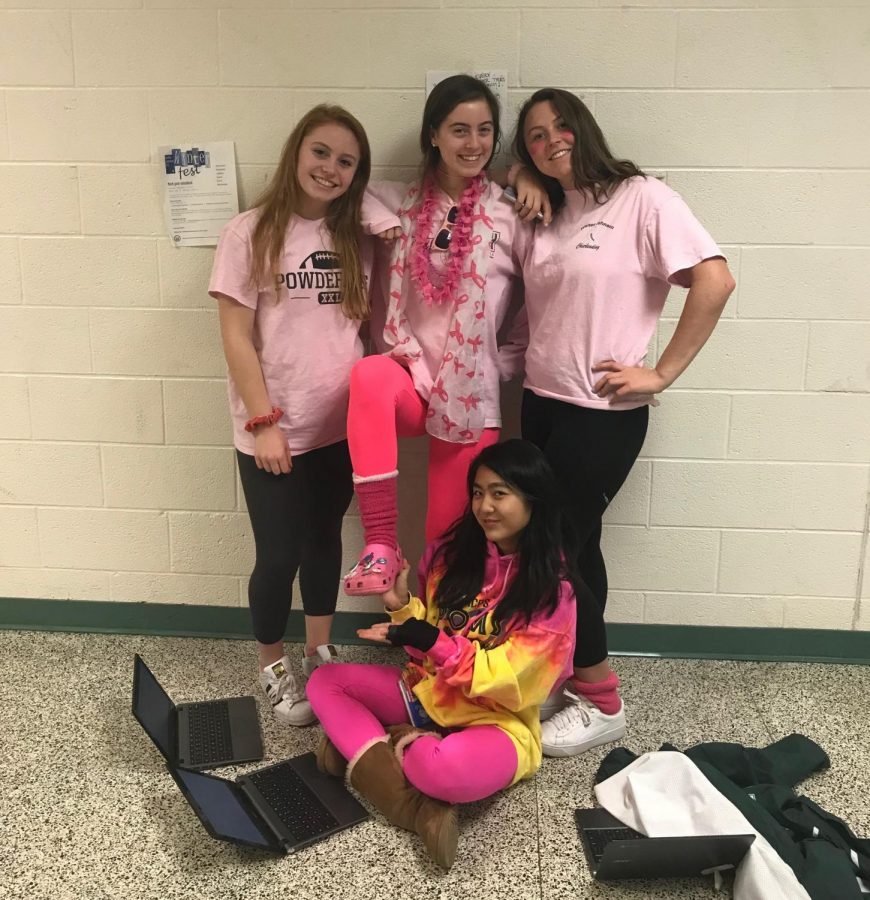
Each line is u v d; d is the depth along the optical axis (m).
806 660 2.47
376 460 1.88
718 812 1.68
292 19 2.16
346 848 1.71
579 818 1.79
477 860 1.69
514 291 2.16
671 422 2.35
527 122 1.94
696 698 2.26
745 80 2.13
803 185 2.18
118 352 2.39
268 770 1.91
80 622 2.58
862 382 2.29
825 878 1.54
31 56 2.21
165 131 2.24
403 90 2.19
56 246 2.33
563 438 1.97
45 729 2.08
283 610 2.11
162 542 2.53
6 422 2.46
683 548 2.43
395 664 2.40
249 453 2.05
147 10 2.17
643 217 1.88
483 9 2.13
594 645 1.98
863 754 2.02
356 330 2.06
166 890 1.61
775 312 2.26
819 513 2.39
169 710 2.05
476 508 1.81
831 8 2.08
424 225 2.00
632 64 2.14
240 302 1.97
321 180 1.92
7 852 1.69
